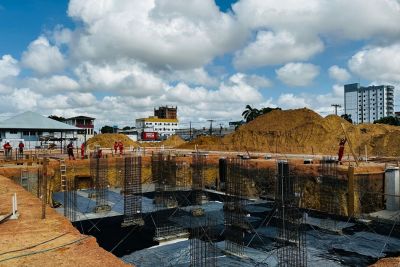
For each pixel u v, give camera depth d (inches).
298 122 2711.6
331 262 830.5
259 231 1068.5
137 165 1374.3
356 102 7362.2
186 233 1018.7
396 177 1197.1
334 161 1439.5
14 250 496.7
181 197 1526.8
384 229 1075.3
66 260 463.5
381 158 1727.4
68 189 1535.4
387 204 1221.7
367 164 1461.6
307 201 1350.9
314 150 2267.5
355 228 1090.1
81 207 1338.6
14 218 665.0
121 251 908.0
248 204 1395.2
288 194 984.3
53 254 485.4
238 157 1754.4
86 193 1592.0
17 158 1831.9
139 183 1259.2
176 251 899.4
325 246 936.9
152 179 1836.9
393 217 1132.5
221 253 885.8
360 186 1241.4
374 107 7052.2
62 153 2208.4
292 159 1715.1
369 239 991.0
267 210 1311.5
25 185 1408.7
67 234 575.2
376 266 512.4
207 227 958.4
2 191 968.3
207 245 893.2
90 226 1113.4
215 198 1558.8
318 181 1317.7
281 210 986.7
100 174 1627.7
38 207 770.2
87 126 3668.8
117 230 1075.3
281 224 968.9
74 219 1167.0
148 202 1464.1
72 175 1688.0
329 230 1051.9
